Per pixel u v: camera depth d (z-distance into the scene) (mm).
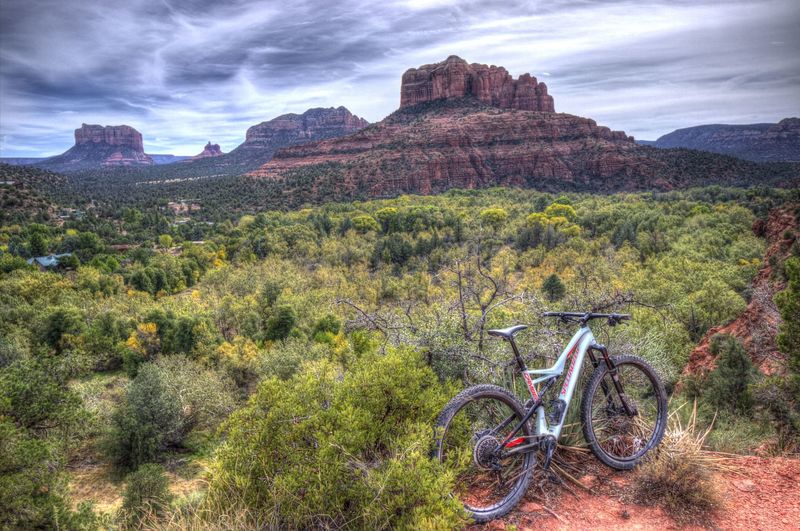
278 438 2787
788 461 3236
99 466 22406
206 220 148250
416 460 2408
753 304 15891
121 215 140750
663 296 27484
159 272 71562
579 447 3127
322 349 32438
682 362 14953
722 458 3289
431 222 107500
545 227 85750
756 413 6500
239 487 2715
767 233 54719
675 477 2719
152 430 22516
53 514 7340
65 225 114125
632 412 3197
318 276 70125
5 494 7105
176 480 20109
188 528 2689
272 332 42844
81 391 26328
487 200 151500
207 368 35688
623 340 3859
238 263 85938
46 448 8422
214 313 48031
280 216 138250
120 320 45031
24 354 32906
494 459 2648
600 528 2564
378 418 2855
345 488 2496
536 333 3520
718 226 68750
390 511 2338
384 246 86500
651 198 136375
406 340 3674
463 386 3385
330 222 114375
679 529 2572
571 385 2914
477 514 2520
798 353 6453
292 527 2564
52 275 62656
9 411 12055
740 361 9102
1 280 60656
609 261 54688
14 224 114188
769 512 2693
